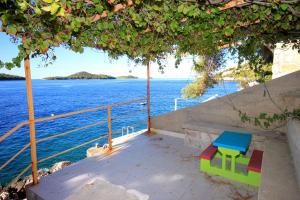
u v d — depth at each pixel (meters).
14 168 13.21
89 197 2.13
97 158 3.90
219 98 4.57
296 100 3.60
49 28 2.23
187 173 3.29
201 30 2.94
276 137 3.51
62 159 14.95
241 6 2.22
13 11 1.73
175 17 2.40
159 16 2.33
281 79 3.87
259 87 4.09
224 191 2.77
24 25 2.00
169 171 3.36
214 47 3.71
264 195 1.84
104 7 2.02
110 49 3.59
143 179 3.11
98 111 38.69
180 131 5.11
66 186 2.91
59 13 1.63
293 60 6.01
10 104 51.66
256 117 4.12
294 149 2.36
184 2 2.00
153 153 4.12
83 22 2.19
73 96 70.19
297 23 2.65
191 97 9.80
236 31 3.26
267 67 6.51
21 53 2.18
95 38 2.93
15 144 19.25
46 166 13.76
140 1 1.98
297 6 2.08
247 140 3.20
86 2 1.86
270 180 2.09
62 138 20.91
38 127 26.47
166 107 38.09
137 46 3.63
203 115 4.81
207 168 3.31
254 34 3.21
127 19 2.51
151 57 4.29
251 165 2.91
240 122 4.34
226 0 1.96
